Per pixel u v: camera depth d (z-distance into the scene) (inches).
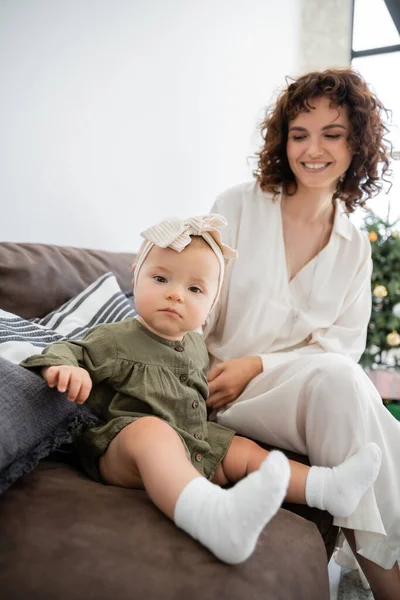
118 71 86.0
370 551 38.0
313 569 30.2
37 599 23.1
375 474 35.9
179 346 40.1
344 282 55.8
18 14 68.4
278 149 56.6
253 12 126.6
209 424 43.0
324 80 51.4
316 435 40.7
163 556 26.3
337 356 42.6
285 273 54.6
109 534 27.1
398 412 109.4
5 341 40.6
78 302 54.6
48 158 74.2
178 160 103.3
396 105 152.8
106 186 85.3
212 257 39.3
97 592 23.6
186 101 104.4
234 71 120.3
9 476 29.0
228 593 25.1
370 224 119.8
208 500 27.8
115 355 37.2
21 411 29.7
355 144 53.2
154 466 30.5
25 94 70.0
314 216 56.2
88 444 36.0
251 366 49.7
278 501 26.0
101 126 83.4
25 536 26.2
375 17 154.3
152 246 38.9
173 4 98.4
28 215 71.8
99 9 81.5
